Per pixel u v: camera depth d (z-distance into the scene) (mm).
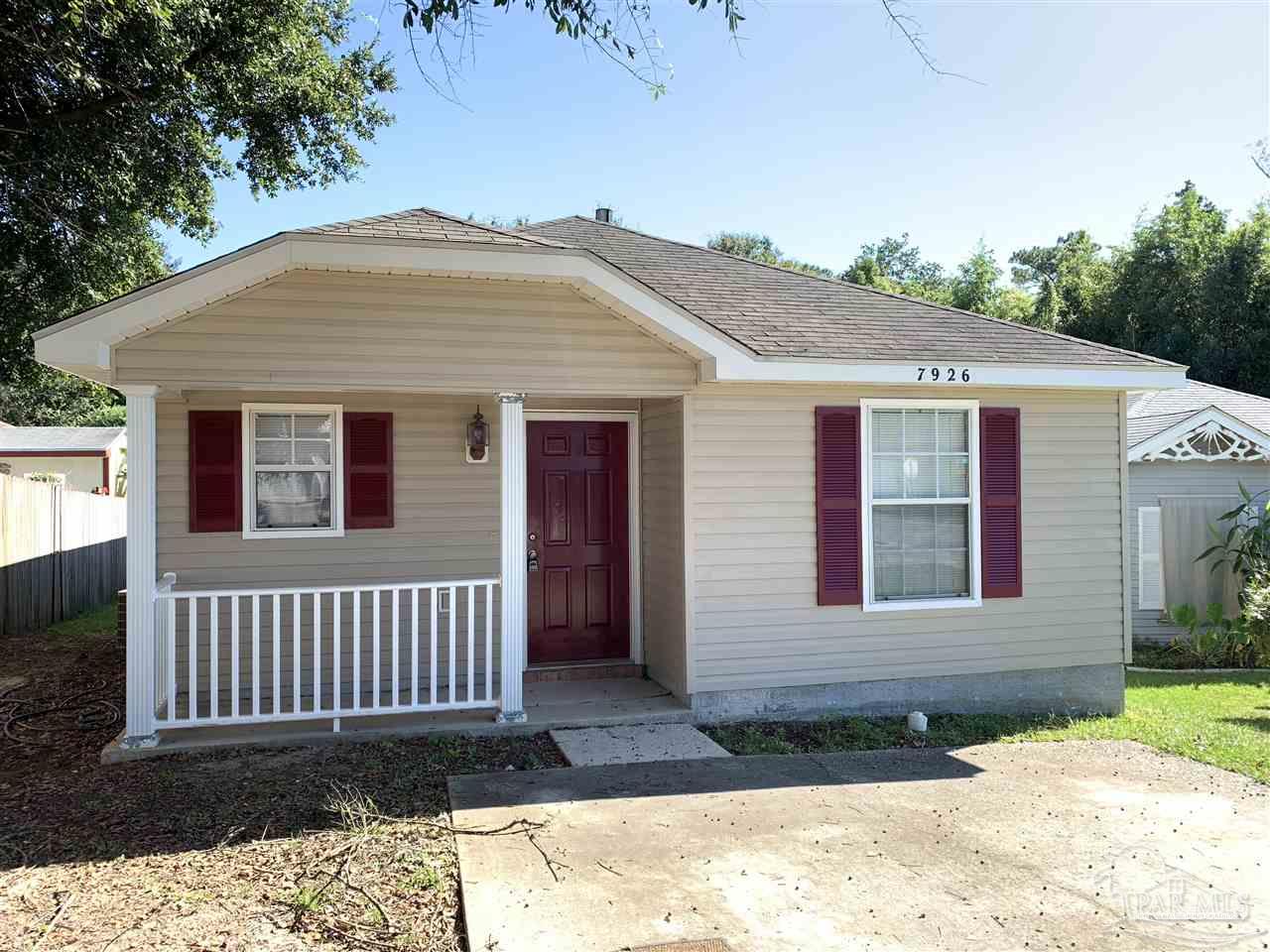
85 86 10617
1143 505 12805
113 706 7715
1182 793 5633
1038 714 8055
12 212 12602
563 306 6707
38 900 3904
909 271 54594
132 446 5996
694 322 6730
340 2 15367
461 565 8016
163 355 5934
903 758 6418
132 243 14547
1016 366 7719
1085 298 31781
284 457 7617
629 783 5613
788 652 7520
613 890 4043
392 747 6305
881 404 7750
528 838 4645
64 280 13586
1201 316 26375
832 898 4000
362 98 15945
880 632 7758
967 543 8039
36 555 12758
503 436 6715
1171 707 8875
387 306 6316
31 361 15016
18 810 5086
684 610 7301
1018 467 8117
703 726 7168
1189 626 11938
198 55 12867
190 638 6156
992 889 4141
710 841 4668
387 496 7785
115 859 4359
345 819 4863
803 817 5066
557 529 8391
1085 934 3691
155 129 12805
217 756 6062
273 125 14758
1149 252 28609
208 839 4602
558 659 8383
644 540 8383
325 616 7645
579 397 7582
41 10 9516
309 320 6168
